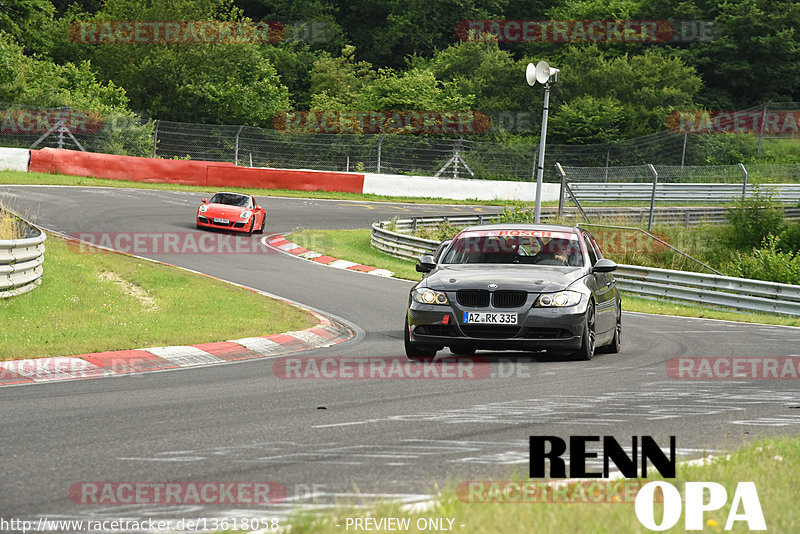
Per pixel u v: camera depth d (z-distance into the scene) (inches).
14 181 3718.0
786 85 7691.9
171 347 1231.5
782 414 838.5
